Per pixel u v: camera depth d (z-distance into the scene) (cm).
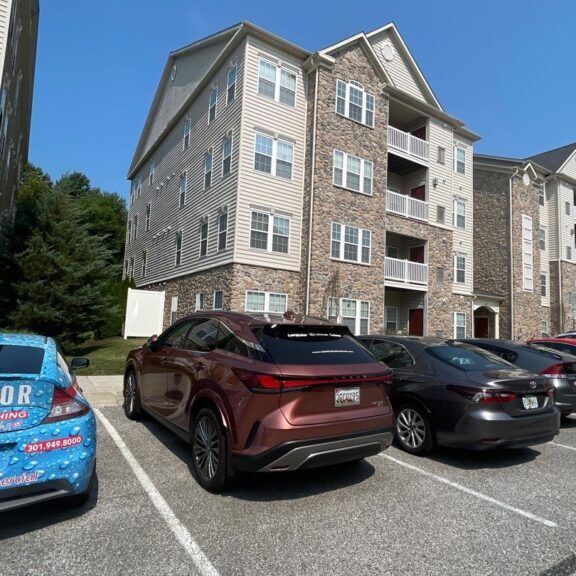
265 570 272
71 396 328
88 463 323
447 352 570
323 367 390
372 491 411
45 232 1368
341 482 432
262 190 1521
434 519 354
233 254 1451
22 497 290
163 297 2116
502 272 2428
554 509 382
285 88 1608
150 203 2578
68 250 1387
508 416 481
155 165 2533
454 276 2177
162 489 395
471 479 454
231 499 379
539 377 527
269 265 1509
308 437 363
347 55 1711
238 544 303
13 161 1992
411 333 2005
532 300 2503
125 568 269
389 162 2023
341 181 1644
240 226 1465
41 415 305
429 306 1958
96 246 1497
